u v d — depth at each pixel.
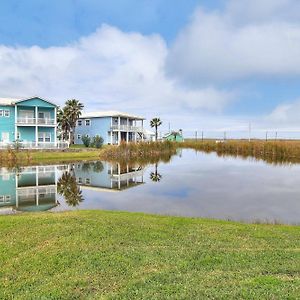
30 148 40.91
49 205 14.98
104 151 41.31
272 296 5.06
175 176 25.44
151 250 7.50
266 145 49.03
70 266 6.70
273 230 9.68
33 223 9.66
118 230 9.02
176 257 7.06
